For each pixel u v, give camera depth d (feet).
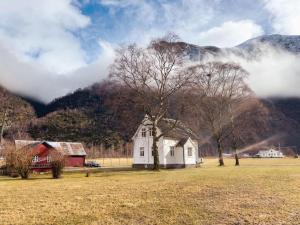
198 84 201.77
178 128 230.68
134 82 168.04
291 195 69.46
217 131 224.53
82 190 80.28
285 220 49.03
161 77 171.22
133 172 160.56
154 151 174.70
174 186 85.20
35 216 51.13
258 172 133.49
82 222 47.91
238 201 62.59
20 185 96.73
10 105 616.39
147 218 50.26
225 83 223.10
